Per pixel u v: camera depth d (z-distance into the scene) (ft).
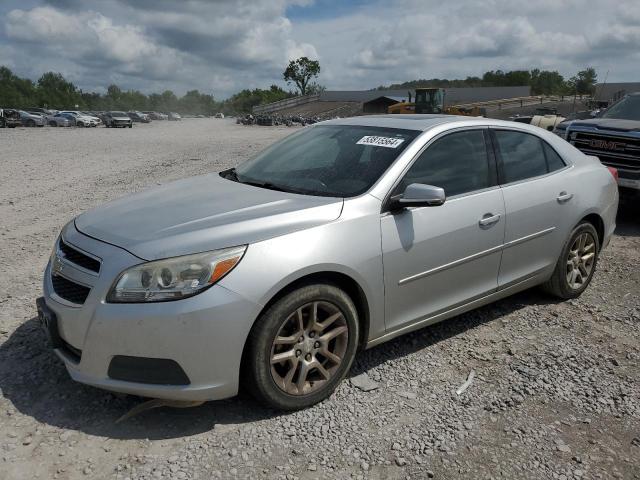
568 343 13.96
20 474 8.91
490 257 13.69
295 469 9.24
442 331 14.48
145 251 9.77
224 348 9.65
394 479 9.09
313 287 10.52
